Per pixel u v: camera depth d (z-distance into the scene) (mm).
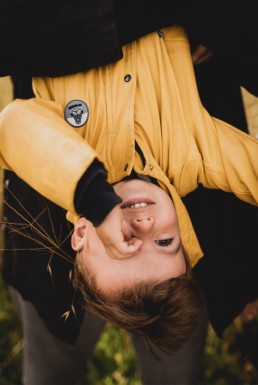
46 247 1213
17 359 2002
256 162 1108
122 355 1980
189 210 1348
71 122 1078
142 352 1591
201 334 1573
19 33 1035
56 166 950
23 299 1417
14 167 1027
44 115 1025
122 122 1080
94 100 1082
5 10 1013
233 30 1080
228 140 1113
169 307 1097
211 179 1134
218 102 1287
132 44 1098
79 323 1393
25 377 1653
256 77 1135
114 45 1045
